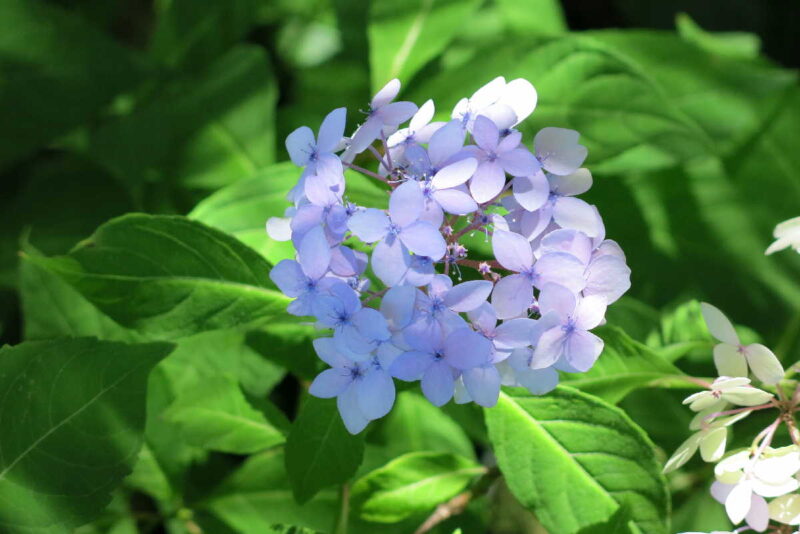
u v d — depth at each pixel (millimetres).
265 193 760
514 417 728
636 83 782
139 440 708
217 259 727
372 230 656
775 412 766
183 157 836
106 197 844
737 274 848
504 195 692
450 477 763
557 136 688
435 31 841
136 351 711
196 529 799
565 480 722
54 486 702
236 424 773
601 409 720
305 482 713
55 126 843
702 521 801
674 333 782
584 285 665
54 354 708
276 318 755
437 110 798
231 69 846
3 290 835
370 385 671
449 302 660
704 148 771
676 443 803
